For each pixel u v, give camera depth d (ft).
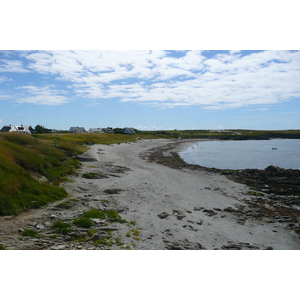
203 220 62.18
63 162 119.44
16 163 78.79
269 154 290.15
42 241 42.11
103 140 413.18
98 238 45.50
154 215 62.90
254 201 84.74
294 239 53.98
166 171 139.33
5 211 53.93
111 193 82.48
